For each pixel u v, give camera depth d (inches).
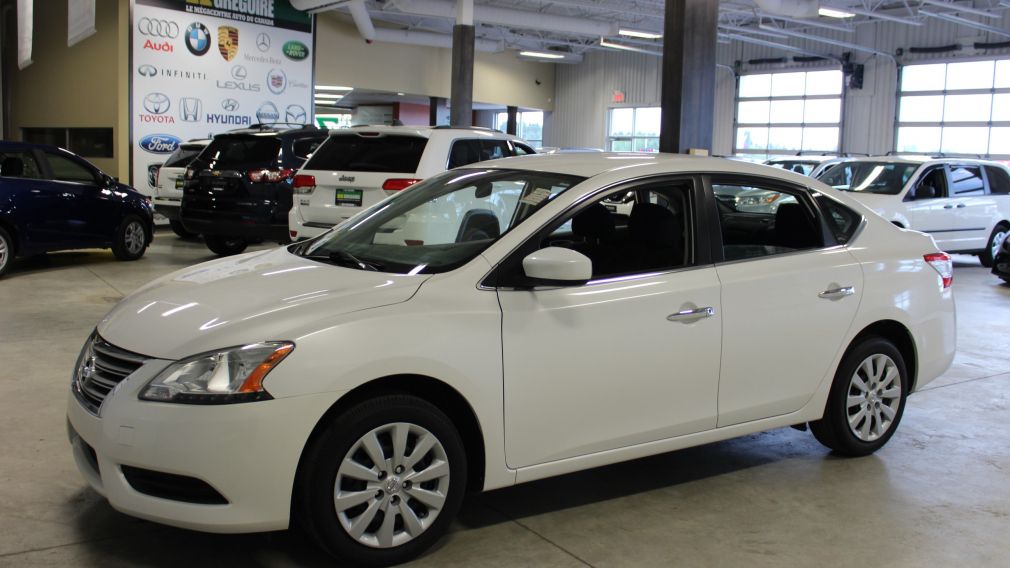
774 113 1098.1
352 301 116.6
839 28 933.8
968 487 157.8
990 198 502.6
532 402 125.7
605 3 923.4
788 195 158.7
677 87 464.4
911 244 174.9
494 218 137.6
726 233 149.3
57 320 281.9
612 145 1310.3
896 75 965.8
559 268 119.9
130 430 106.9
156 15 658.2
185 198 425.7
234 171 408.5
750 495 150.7
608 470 161.9
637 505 144.6
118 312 126.6
